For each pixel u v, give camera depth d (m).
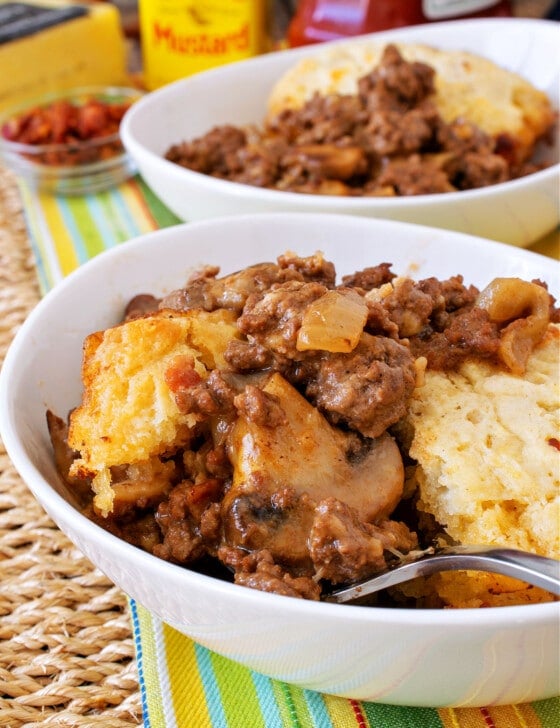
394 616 0.23
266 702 0.27
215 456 0.27
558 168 0.37
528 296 0.29
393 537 0.26
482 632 0.23
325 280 0.29
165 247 0.33
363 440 0.27
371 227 0.34
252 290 0.29
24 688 0.28
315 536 0.25
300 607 0.23
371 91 0.42
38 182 0.46
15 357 0.29
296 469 0.26
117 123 0.51
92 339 0.28
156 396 0.27
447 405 0.28
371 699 0.26
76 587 0.30
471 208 0.36
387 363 0.27
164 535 0.27
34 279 0.41
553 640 0.23
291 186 0.41
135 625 0.28
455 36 0.48
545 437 0.28
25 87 0.56
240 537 0.26
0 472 0.33
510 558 0.25
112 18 0.59
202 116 0.47
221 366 0.28
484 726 0.26
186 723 0.26
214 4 0.54
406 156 0.41
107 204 0.45
